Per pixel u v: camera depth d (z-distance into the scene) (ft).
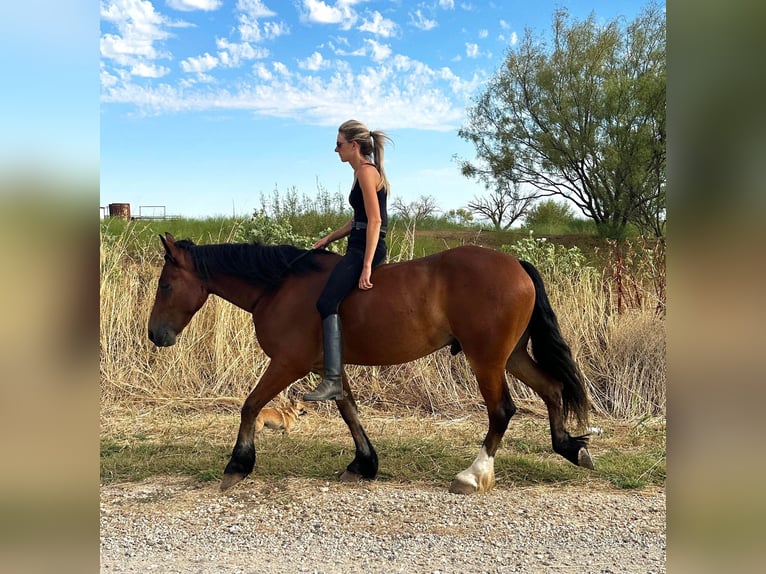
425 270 13.09
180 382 20.89
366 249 12.74
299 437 17.15
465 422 18.70
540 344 13.44
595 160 66.23
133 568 9.68
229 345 21.25
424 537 10.86
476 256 12.97
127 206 40.52
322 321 12.85
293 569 9.66
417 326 12.93
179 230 36.73
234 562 9.92
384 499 12.73
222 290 14.07
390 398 20.44
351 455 15.49
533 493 13.01
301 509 12.23
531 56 70.33
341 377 12.73
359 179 12.91
